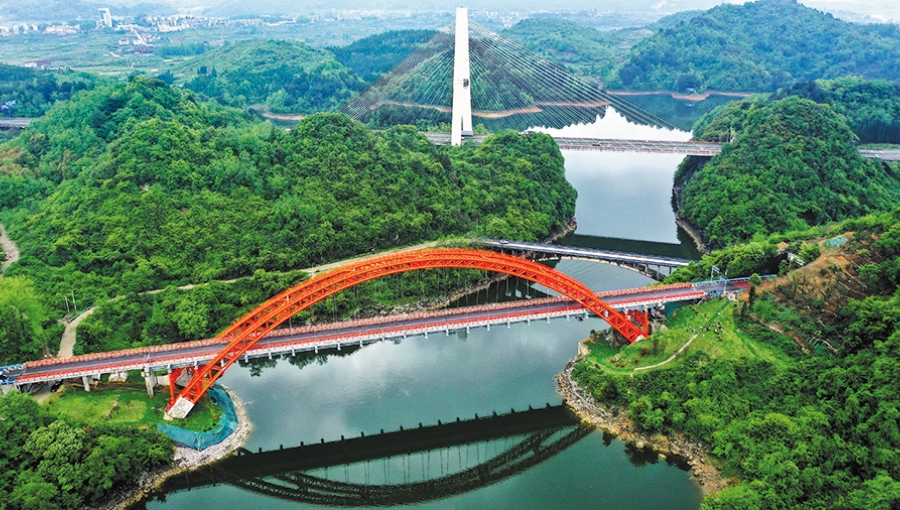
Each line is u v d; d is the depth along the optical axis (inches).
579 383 6481.3
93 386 6043.3
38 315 6560.0
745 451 5315.0
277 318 6146.7
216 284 7662.4
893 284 6304.1
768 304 6633.9
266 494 5531.5
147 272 7628.0
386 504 5438.0
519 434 6112.2
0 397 5561.0
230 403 6353.3
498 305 6929.1
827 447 5113.2
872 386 5349.4
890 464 4803.2
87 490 5049.2
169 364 5900.6
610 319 6707.7
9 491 4911.4
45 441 5147.6
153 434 5580.7
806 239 7593.5
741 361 6112.2
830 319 6289.4
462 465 5792.3
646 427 5836.6
